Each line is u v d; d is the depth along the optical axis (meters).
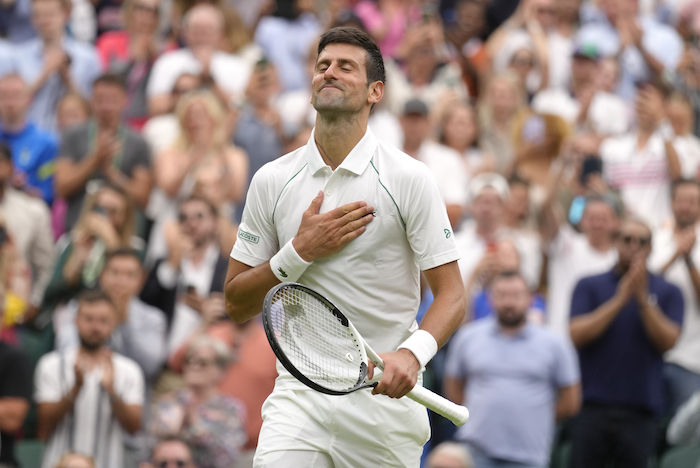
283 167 12.98
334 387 11.82
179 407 23.52
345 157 12.63
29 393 24.14
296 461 12.71
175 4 37.47
